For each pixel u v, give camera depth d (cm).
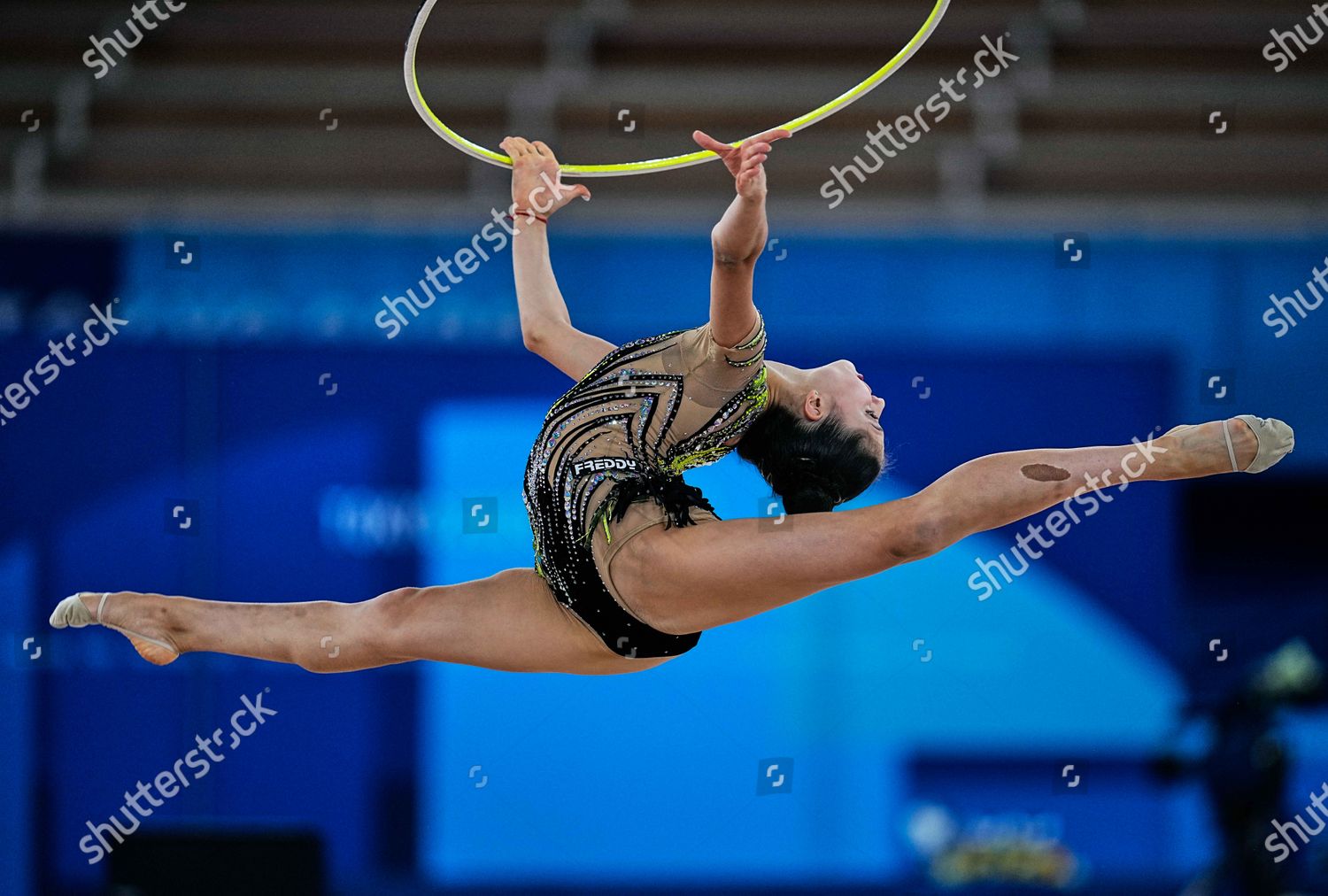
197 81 1208
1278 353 1120
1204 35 1205
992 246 1124
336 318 1095
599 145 1145
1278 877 1031
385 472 1066
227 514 1058
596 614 445
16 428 1050
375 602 476
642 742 1071
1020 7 1226
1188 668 1262
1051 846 1071
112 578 1050
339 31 1224
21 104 1173
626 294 1127
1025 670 1072
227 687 1066
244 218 1124
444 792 1070
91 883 1052
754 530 421
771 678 1070
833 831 1067
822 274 1122
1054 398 1076
